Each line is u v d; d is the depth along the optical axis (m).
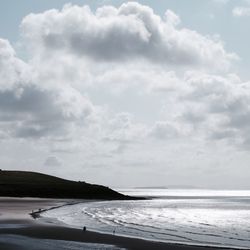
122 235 50.09
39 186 183.75
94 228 57.66
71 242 40.12
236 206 156.00
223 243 47.12
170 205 151.25
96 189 199.50
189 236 53.47
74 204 128.25
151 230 59.03
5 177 197.50
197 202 190.00
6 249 34.53
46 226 53.12
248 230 64.38
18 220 60.91
